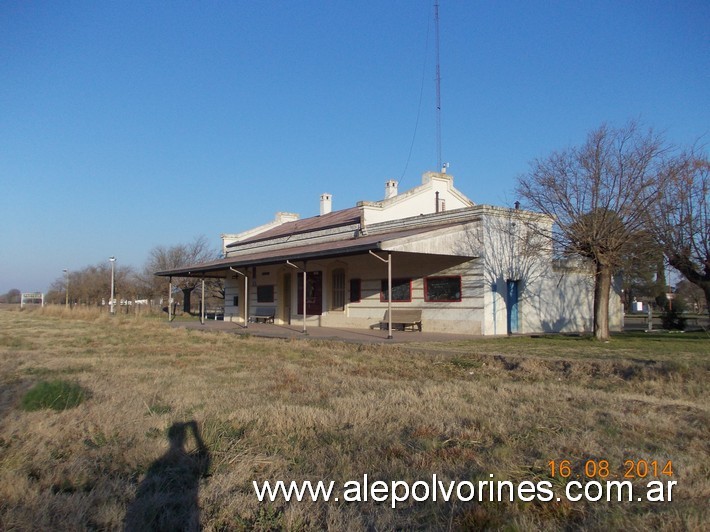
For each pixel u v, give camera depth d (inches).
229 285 1466.5
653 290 1398.9
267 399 340.8
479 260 830.5
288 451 237.8
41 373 448.5
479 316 825.5
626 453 227.3
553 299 938.7
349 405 316.8
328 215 1370.6
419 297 919.7
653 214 773.3
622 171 727.7
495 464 215.0
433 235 783.1
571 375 460.8
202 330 991.0
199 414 291.7
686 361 470.3
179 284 2016.5
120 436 258.7
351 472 210.7
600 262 741.9
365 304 1019.3
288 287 1251.8
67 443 248.5
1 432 258.4
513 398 345.1
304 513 176.7
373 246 727.1
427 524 168.1
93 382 397.7
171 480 207.8
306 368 495.2
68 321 1273.4
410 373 472.7
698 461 218.1
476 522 166.7
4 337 798.5
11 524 165.0
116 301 2145.7
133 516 174.6
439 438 254.2
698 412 303.4
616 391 383.2
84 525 166.9
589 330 998.4
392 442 245.8
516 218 848.3
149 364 513.0
